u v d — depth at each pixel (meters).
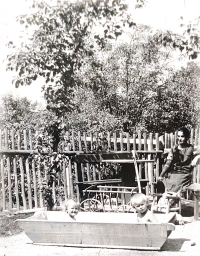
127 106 15.96
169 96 15.78
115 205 6.86
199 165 7.16
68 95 7.18
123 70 15.53
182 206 7.13
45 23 6.76
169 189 6.39
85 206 6.91
